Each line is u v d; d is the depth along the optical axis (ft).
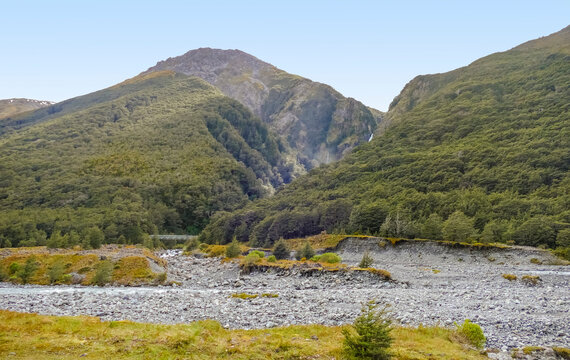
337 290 165.37
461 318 107.86
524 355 79.87
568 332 95.86
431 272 211.82
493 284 182.60
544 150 461.37
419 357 74.79
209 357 74.79
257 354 76.02
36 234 489.67
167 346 78.23
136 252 278.26
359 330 72.90
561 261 241.96
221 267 258.98
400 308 122.42
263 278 212.43
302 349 78.28
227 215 593.01
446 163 494.18
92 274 230.27
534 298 137.69
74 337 82.53
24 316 97.30
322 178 633.20
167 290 181.27
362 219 372.38
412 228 318.24
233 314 117.19
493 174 435.53
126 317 115.85
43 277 229.45
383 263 263.08
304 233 442.50
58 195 655.76
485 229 298.76
